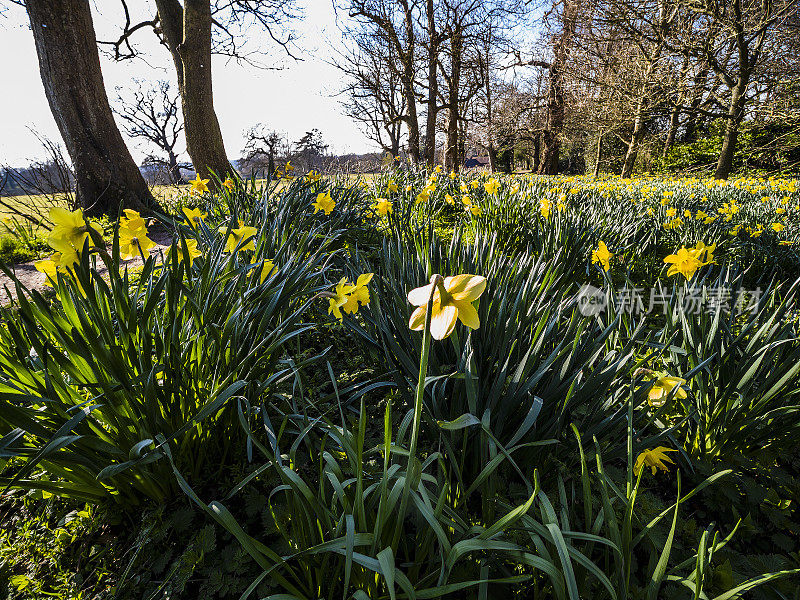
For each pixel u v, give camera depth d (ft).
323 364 8.53
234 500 5.50
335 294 5.17
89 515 5.22
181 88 37.55
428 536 4.23
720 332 6.66
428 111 60.49
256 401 5.88
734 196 26.58
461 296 2.87
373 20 56.70
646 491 5.64
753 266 14.05
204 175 31.96
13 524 5.41
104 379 4.55
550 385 5.43
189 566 4.62
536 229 14.28
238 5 44.45
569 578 3.16
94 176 25.27
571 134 81.00
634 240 14.96
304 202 15.37
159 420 4.90
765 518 5.58
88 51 24.61
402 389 6.35
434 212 21.06
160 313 5.96
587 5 50.85
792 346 6.50
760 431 5.98
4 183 20.13
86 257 4.64
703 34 46.93
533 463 5.54
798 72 44.34
